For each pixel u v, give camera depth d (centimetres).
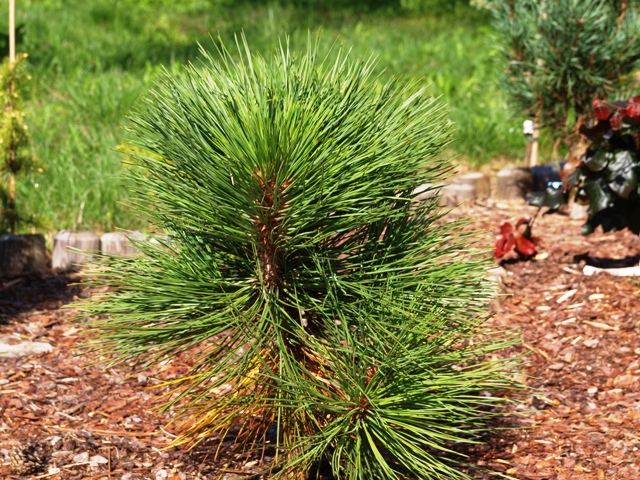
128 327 260
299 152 242
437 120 264
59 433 334
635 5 668
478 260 272
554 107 673
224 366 263
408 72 999
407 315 255
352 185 248
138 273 271
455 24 1433
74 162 679
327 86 260
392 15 1565
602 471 301
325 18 1489
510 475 299
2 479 296
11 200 522
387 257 265
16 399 360
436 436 258
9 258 513
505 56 704
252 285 264
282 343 253
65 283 495
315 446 272
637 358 387
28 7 1356
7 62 517
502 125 796
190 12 1548
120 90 854
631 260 507
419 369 262
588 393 363
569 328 425
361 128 253
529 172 678
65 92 870
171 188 256
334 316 261
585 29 633
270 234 253
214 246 271
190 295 259
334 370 255
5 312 452
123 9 1454
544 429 334
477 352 270
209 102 252
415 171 260
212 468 308
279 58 268
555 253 537
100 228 579
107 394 368
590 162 459
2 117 511
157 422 344
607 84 654
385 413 256
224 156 249
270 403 276
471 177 673
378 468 261
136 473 305
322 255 262
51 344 418
